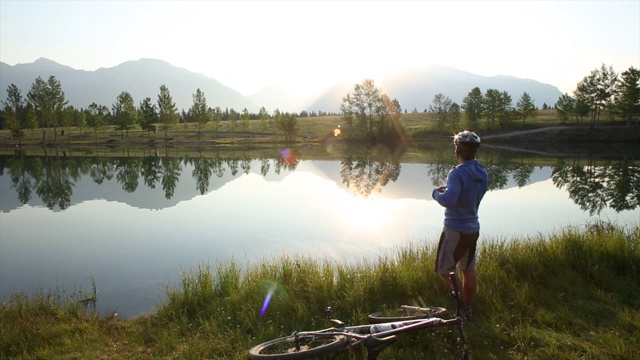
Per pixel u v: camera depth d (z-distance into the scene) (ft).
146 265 38.73
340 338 15.60
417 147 237.25
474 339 17.33
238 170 131.95
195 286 24.56
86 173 127.65
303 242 44.83
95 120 316.60
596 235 28.73
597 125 270.46
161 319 21.66
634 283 22.08
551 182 93.86
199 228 53.98
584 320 18.72
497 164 134.62
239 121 429.79
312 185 96.22
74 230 54.85
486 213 60.08
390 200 73.46
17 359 17.39
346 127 309.22
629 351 16.10
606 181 94.58
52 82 296.71
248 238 47.65
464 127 297.33
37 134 349.20
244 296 22.41
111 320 22.48
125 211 68.69
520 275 23.80
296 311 20.51
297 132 290.15
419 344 16.97
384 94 284.41
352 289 21.88
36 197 84.74
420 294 21.83
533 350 16.61
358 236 46.88
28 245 47.21
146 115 300.81
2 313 23.47
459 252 17.92
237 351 17.25
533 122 293.23
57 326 20.61
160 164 154.71
